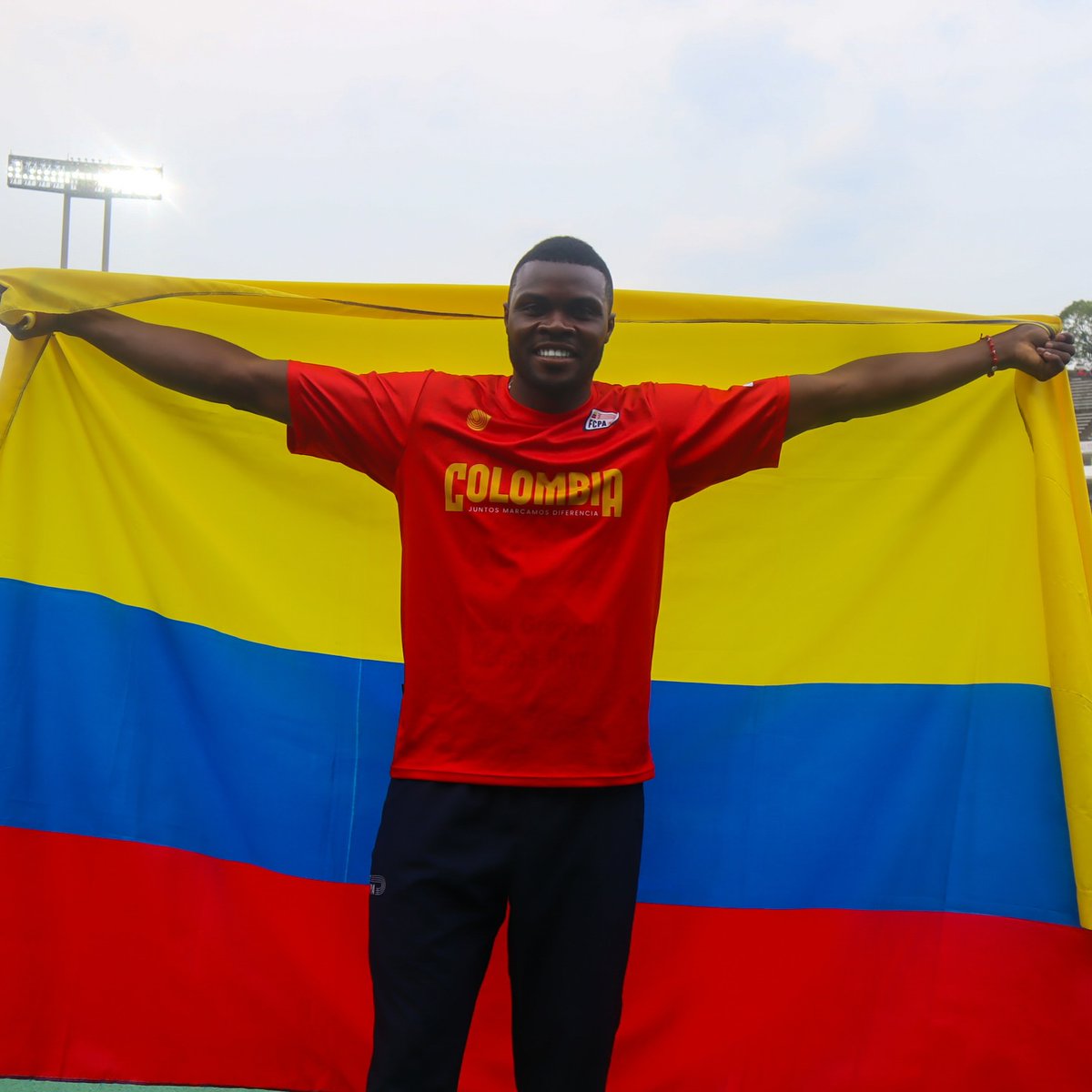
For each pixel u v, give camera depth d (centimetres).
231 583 272
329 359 285
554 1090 205
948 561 279
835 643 281
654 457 219
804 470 285
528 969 210
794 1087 263
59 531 264
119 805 263
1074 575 257
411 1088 194
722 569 284
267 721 271
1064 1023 259
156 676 267
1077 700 253
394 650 279
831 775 276
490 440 215
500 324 286
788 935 271
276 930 265
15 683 259
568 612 205
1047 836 265
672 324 285
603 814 206
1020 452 278
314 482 280
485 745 204
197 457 275
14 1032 254
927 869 270
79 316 238
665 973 270
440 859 202
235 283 262
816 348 287
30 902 258
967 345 256
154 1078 258
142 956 260
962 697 274
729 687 281
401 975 198
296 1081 260
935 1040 262
